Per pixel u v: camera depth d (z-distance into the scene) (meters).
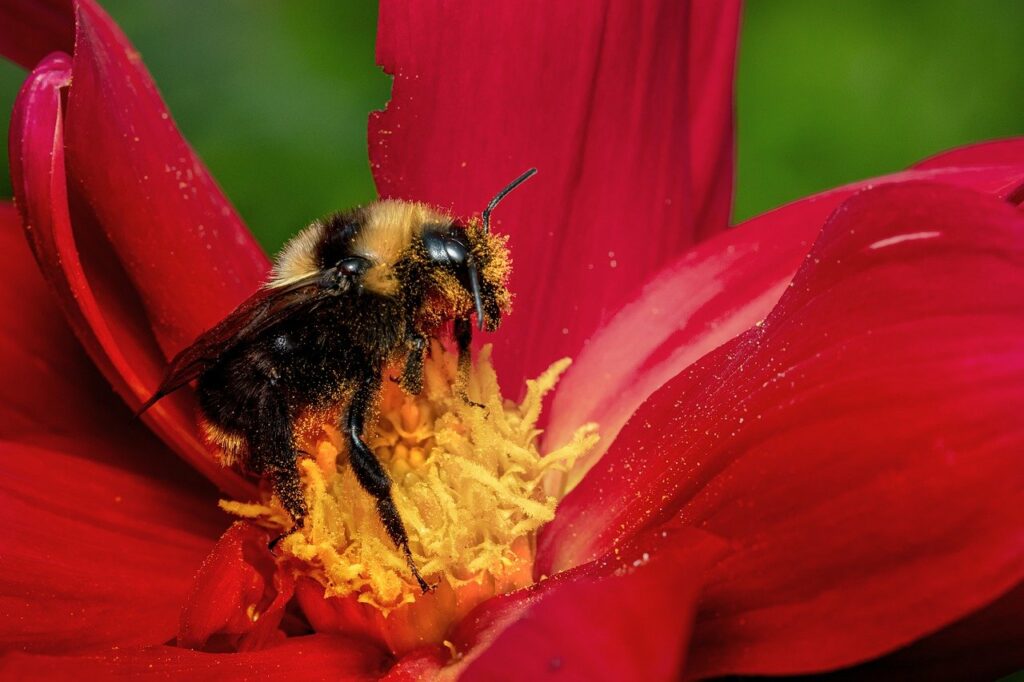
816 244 0.14
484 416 0.16
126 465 0.16
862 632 0.14
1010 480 0.13
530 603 0.15
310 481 0.16
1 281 0.16
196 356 0.16
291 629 0.16
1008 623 0.14
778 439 0.14
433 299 0.16
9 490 0.16
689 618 0.13
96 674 0.15
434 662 0.15
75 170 0.16
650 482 0.15
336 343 0.16
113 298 0.16
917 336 0.14
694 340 0.16
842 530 0.14
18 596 0.15
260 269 0.16
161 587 0.16
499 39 0.16
